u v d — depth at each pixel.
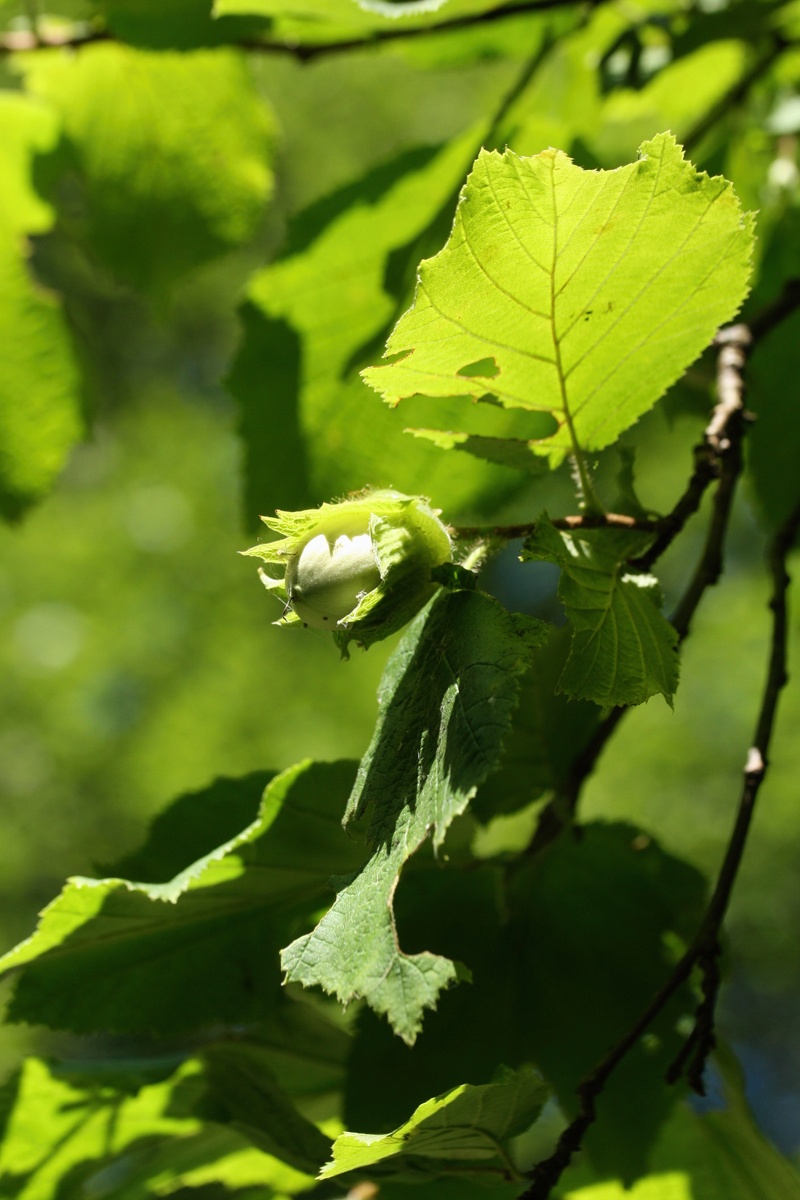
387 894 0.63
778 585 0.74
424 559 0.65
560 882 0.73
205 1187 0.77
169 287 1.01
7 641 3.50
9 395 0.97
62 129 0.98
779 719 2.92
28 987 0.71
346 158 3.95
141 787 3.33
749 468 0.94
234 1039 0.72
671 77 0.98
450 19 0.83
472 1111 0.65
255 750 3.30
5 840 3.34
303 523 0.66
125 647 3.51
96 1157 0.74
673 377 0.68
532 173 0.64
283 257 0.82
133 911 0.69
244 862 0.69
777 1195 0.72
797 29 0.93
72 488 3.97
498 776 0.74
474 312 0.66
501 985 0.72
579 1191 0.74
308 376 0.82
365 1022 0.72
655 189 0.64
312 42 0.84
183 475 3.79
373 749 0.65
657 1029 0.72
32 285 0.97
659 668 0.66
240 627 3.57
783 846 2.95
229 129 0.98
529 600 3.46
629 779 2.96
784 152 0.96
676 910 0.73
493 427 0.70
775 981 3.38
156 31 0.83
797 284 0.77
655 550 0.68
